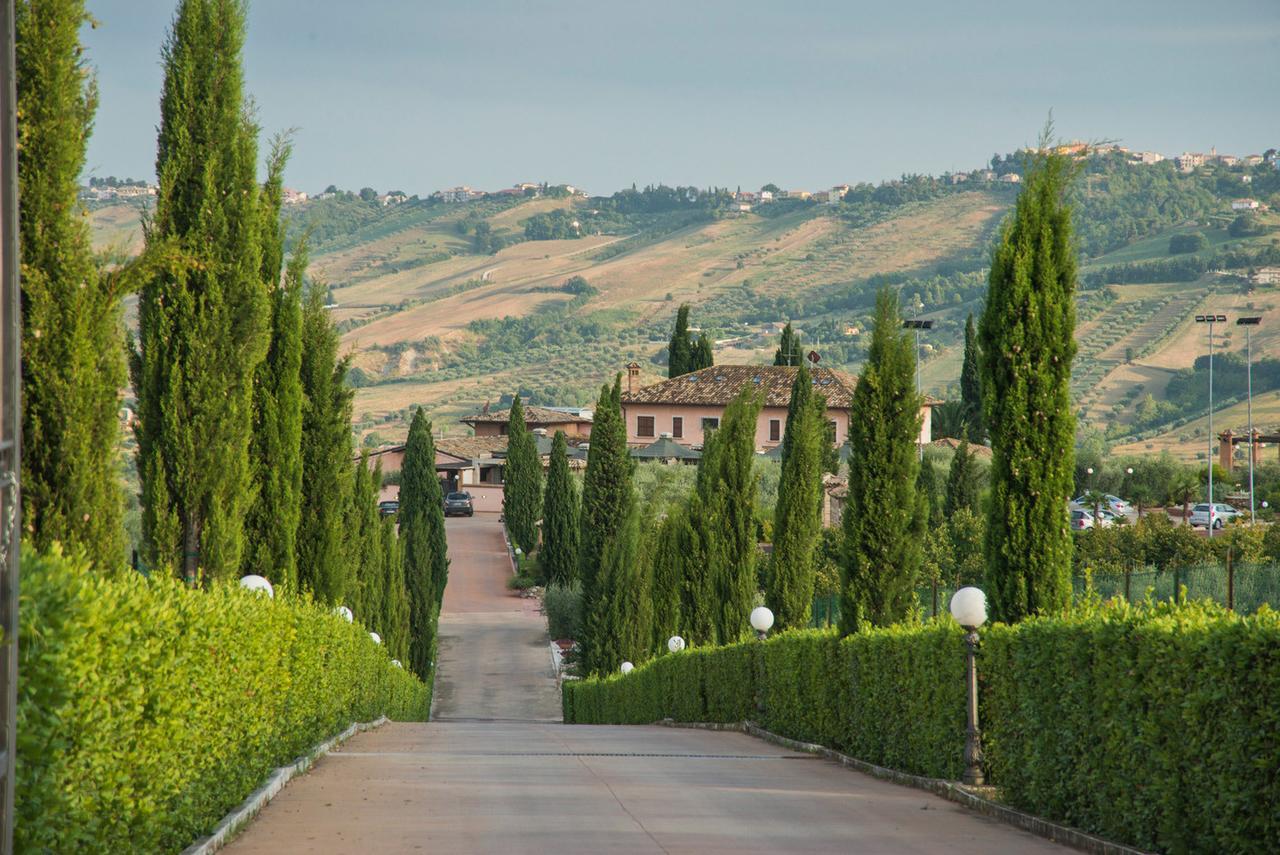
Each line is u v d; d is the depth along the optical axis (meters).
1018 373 20.47
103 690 9.61
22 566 8.44
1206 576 39.03
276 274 27.38
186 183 22.64
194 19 22.88
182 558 22.30
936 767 21.64
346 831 14.60
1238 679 12.18
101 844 9.92
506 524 114.62
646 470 107.06
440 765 23.19
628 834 14.51
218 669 14.30
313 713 24.34
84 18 14.66
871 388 28.23
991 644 19.14
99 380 14.72
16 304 6.65
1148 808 13.86
